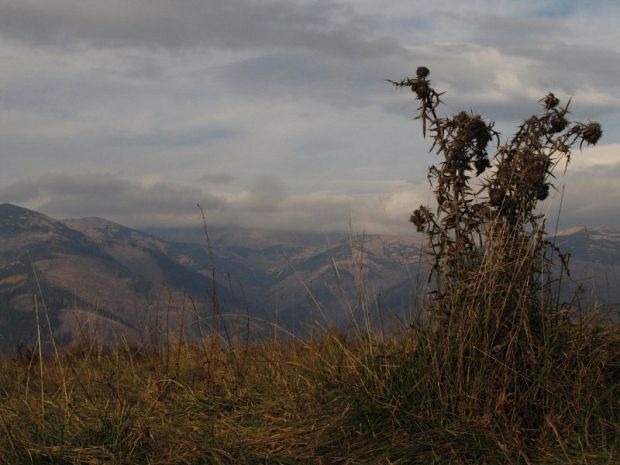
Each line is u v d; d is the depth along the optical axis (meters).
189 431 3.95
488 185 3.90
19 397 5.04
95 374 5.46
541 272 3.90
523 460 3.29
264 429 3.93
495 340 3.84
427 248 4.02
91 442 3.79
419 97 3.96
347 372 4.31
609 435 3.43
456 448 3.40
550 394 3.66
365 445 3.57
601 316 4.01
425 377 3.86
